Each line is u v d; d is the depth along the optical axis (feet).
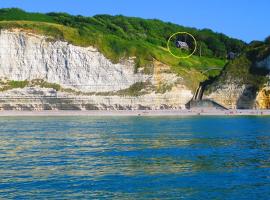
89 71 427.33
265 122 307.58
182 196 93.66
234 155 145.59
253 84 444.55
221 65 597.52
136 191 97.35
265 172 116.57
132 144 175.42
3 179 107.65
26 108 410.72
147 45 504.02
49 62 424.05
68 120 321.11
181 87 439.63
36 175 112.37
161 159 137.28
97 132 225.76
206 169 120.78
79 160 134.82
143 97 426.10
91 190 98.02
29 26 426.92
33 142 180.45
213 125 278.46
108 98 422.41
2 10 519.19
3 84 409.08
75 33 436.35
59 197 92.58
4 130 234.58
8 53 417.69
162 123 294.66
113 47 440.45
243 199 91.30
